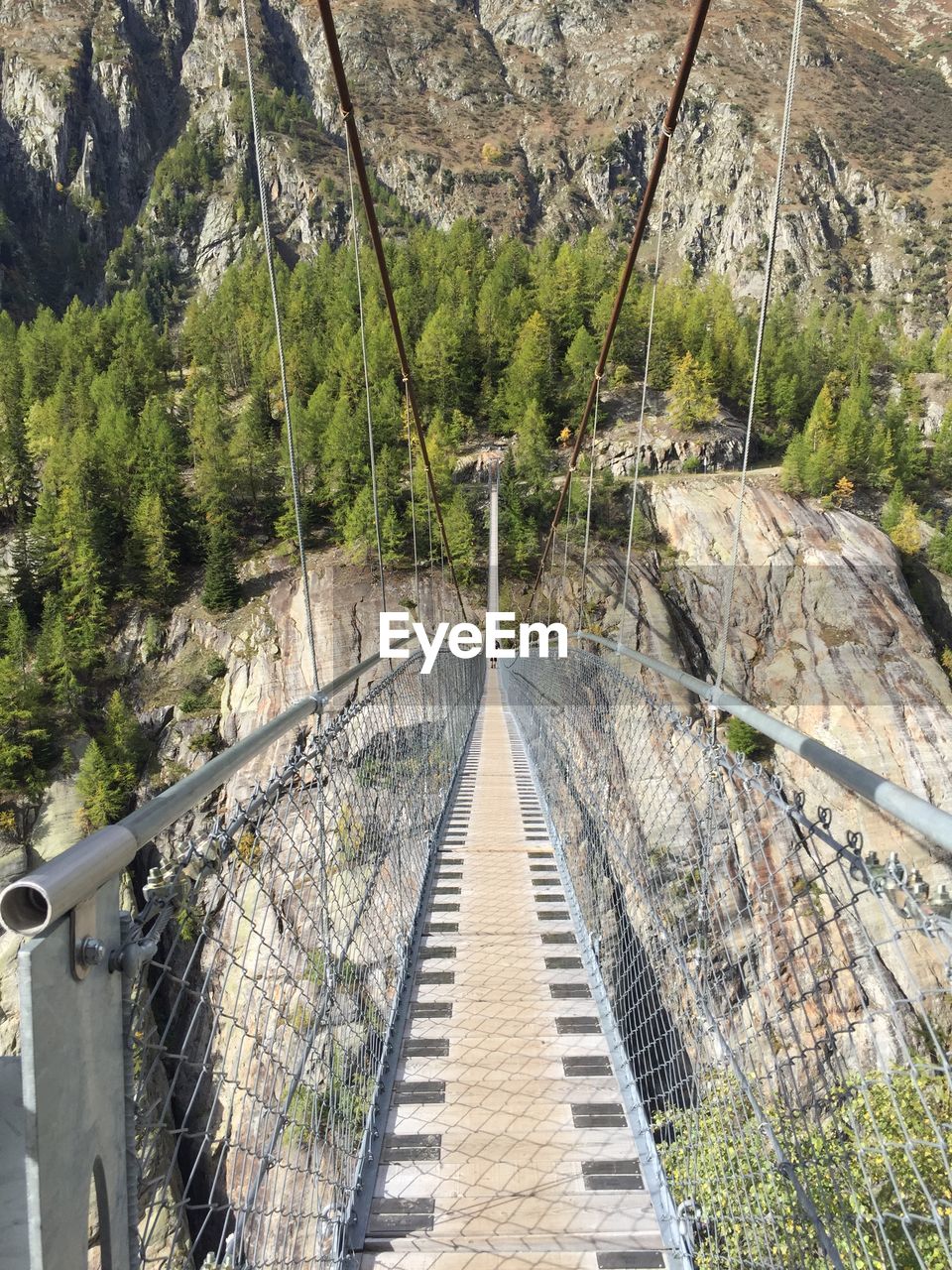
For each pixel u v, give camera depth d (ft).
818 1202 4.73
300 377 182.60
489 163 448.65
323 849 7.06
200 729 117.29
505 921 14.51
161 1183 3.30
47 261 371.15
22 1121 2.44
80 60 408.87
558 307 206.18
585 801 16.51
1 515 160.97
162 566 133.69
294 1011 6.07
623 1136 8.54
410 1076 9.60
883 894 3.70
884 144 462.60
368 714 11.96
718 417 172.55
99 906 2.81
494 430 184.65
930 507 175.52
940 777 111.65
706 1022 6.90
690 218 430.61
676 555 142.00
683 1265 6.77
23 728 108.99
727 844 6.35
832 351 239.30
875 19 621.72
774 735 5.54
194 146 390.42
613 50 506.48
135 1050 3.09
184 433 179.32
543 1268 6.89
